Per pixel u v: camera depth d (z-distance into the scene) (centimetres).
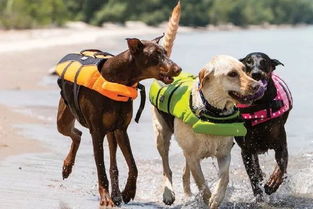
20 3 7288
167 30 962
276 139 955
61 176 980
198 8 12275
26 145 1187
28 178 948
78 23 9369
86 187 930
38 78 2361
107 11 9931
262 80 927
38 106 1675
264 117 926
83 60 902
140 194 942
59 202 830
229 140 820
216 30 11650
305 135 1346
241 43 5503
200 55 3697
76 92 872
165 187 898
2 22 6912
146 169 1072
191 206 866
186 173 933
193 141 829
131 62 839
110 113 849
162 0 11212
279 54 3834
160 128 938
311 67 2866
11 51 3881
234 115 812
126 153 884
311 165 1095
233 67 784
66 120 948
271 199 929
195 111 812
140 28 10031
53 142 1230
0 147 1154
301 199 928
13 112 1556
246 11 13600
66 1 9788
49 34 6638
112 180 890
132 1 10762
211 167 1099
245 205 893
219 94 795
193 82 870
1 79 2295
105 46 4741
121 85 844
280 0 15275
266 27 14025
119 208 843
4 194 848
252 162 957
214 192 812
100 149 861
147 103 1727
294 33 9369
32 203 813
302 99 1839
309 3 16338
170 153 1190
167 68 817
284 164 945
